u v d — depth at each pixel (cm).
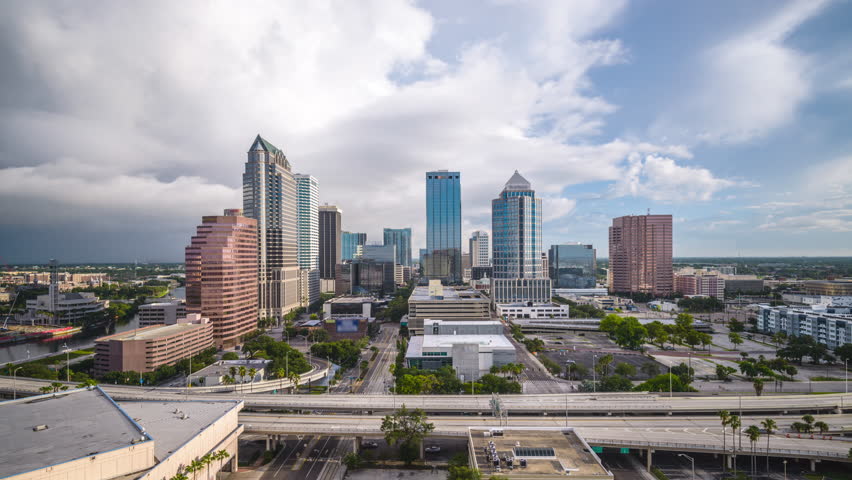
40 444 10256
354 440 16562
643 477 13712
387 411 17062
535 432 13900
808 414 17100
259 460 15125
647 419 16538
